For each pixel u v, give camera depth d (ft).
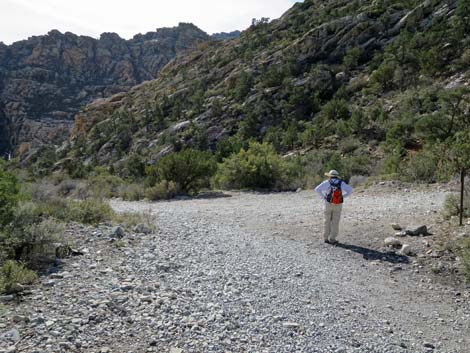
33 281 16.51
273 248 25.04
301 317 15.64
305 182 61.93
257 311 15.65
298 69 168.86
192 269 19.80
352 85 136.87
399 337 15.03
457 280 20.95
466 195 31.14
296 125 126.31
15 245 19.11
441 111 81.92
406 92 113.39
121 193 61.52
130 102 277.44
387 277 21.53
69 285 16.34
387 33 160.56
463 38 122.72
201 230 28.78
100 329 12.84
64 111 585.22
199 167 59.26
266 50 206.28
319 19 200.44
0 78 631.15
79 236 23.94
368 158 73.92
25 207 22.38
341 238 27.68
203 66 257.34
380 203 39.45
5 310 13.52
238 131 139.95
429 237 25.99
